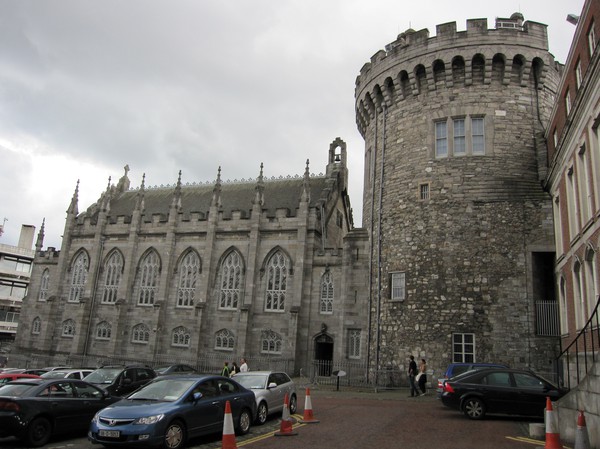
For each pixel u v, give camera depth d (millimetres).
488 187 33594
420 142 36281
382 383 33844
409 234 35406
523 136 34062
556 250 30766
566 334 28062
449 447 15000
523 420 20859
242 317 49688
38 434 16109
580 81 24109
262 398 19844
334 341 46094
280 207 52562
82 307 58594
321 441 16062
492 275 32219
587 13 21922
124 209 66625
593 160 20828
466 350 31766
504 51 34500
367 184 42906
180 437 14938
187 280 55344
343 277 44969
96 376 23859
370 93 40938
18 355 63438
